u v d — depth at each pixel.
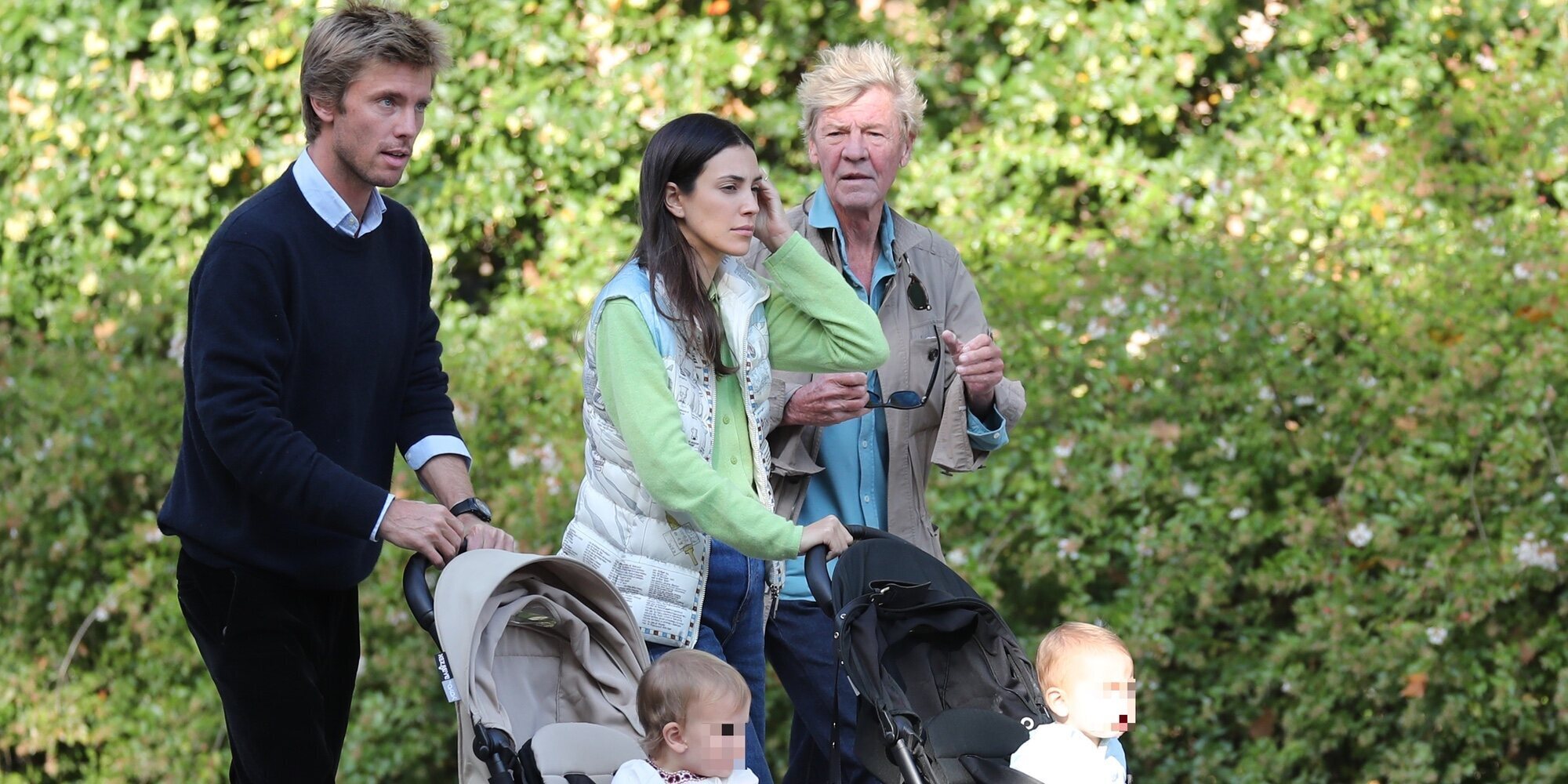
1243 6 30.20
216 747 25.19
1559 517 22.44
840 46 17.02
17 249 30.03
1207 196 27.92
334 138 14.02
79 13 29.27
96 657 26.19
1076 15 29.17
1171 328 24.11
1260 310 24.20
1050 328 24.80
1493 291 24.80
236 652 14.47
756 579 14.82
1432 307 24.59
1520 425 22.67
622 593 13.77
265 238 13.81
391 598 23.91
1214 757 23.27
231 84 29.41
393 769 23.95
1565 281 24.19
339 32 13.77
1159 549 23.11
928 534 17.19
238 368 13.57
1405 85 28.56
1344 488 23.34
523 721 13.12
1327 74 29.03
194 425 14.30
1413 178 27.39
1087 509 23.22
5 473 25.75
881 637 14.27
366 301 14.58
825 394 15.69
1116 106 28.92
